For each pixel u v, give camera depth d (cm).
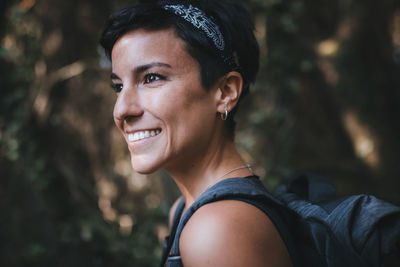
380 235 80
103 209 339
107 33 94
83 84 347
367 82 486
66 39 331
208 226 75
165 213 313
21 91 312
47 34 326
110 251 313
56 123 328
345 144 487
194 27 89
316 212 87
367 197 84
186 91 89
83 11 334
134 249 320
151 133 91
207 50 90
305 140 466
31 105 316
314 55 412
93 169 354
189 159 97
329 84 472
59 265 303
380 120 488
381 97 492
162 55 88
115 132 365
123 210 355
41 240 302
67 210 324
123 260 315
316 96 470
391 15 525
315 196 99
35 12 323
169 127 89
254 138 358
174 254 82
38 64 323
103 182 355
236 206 78
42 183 310
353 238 81
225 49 94
